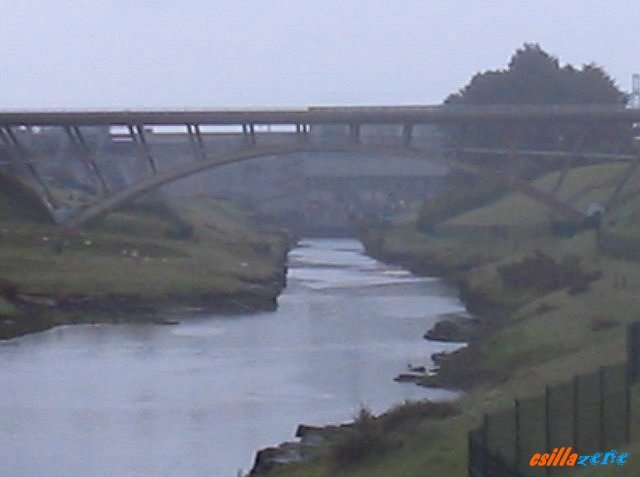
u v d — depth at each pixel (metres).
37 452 48.78
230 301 100.88
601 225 112.19
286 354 74.31
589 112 120.19
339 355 73.38
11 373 67.06
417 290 115.75
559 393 34.78
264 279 115.12
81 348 76.94
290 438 50.03
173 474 45.22
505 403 41.34
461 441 36.66
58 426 53.56
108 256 114.38
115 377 66.06
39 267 104.19
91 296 96.44
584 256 100.31
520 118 119.38
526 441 30.91
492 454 29.47
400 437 39.16
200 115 119.06
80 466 46.66
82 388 62.59
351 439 38.84
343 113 118.50
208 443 50.12
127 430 52.94
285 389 61.94
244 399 59.44
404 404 46.69
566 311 70.69
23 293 94.69
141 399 59.72
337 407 56.72
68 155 135.75
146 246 121.69
